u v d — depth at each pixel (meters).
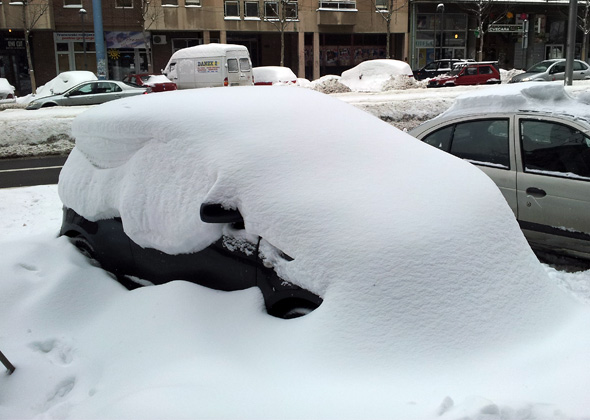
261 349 2.80
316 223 2.96
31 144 15.20
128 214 3.67
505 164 5.39
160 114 3.72
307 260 2.89
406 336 2.64
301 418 2.29
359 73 32.78
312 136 3.50
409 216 2.98
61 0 36.97
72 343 3.41
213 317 3.09
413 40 43.19
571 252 5.01
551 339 2.79
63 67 37.91
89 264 4.09
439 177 3.38
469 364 2.58
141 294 3.52
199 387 2.53
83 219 4.26
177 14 38.56
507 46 45.34
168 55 39.84
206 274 3.41
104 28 37.75
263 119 3.60
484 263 2.94
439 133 5.98
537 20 45.12
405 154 3.58
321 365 2.60
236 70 27.25
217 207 3.12
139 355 3.00
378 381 2.50
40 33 37.12
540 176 5.11
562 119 5.09
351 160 3.36
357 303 2.72
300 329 2.79
